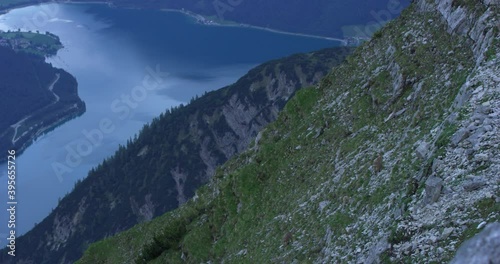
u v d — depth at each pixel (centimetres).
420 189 2500
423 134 3234
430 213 2209
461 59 3850
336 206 3556
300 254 3412
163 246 6900
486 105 2636
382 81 4931
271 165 5919
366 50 6156
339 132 5056
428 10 5116
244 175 6053
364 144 4225
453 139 2577
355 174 3759
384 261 2191
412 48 4778
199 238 6050
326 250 3089
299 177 5122
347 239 2923
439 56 4272
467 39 3994
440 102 3522
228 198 6056
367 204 3069
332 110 5666
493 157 2255
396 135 3769
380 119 4450
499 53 3133
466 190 2166
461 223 1997
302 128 6012
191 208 7406
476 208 2020
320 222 3572
